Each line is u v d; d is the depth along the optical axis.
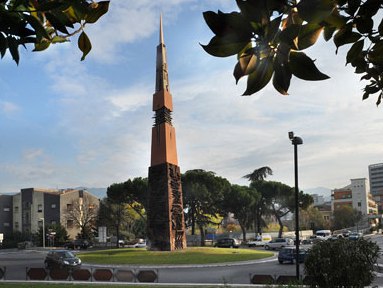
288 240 58.94
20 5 1.59
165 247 39.66
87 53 1.78
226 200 67.25
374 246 12.62
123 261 35.38
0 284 22.25
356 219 108.12
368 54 1.84
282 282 16.36
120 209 72.38
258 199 70.94
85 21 1.69
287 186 73.88
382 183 163.00
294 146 20.36
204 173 62.84
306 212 100.75
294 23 1.43
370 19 1.54
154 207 40.53
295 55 1.42
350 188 137.50
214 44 1.39
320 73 1.42
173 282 24.12
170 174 40.59
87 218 80.69
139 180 61.78
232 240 61.16
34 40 1.66
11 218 88.31
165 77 41.88
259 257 39.47
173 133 42.03
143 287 20.69
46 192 86.69
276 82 1.45
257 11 1.35
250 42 1.39
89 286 21.20
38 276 25.86
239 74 1.44
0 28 1.60
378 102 2.50
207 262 34.50
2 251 70.69
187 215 66.19
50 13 1.65
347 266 12.09
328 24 1.46
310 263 12.62
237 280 24.73
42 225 79.81
